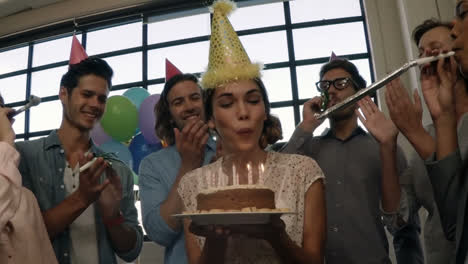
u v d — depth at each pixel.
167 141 1.90
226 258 0.94
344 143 1.78
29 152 1.72
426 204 1.46
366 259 1.53
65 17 4.54
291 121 3.82
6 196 1.17
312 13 4.10
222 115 1.07
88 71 1.77
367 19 3.77
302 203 1.02
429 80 1.13
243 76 1.05
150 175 1.66
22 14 4.74
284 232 0.83
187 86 1.82
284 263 0.89
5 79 4.87
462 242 0.90
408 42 3.40
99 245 1.64
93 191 1.37
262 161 1.11
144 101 2.90
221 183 1.10
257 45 4.10
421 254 1.74
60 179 1.68
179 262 1.47
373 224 1.57
